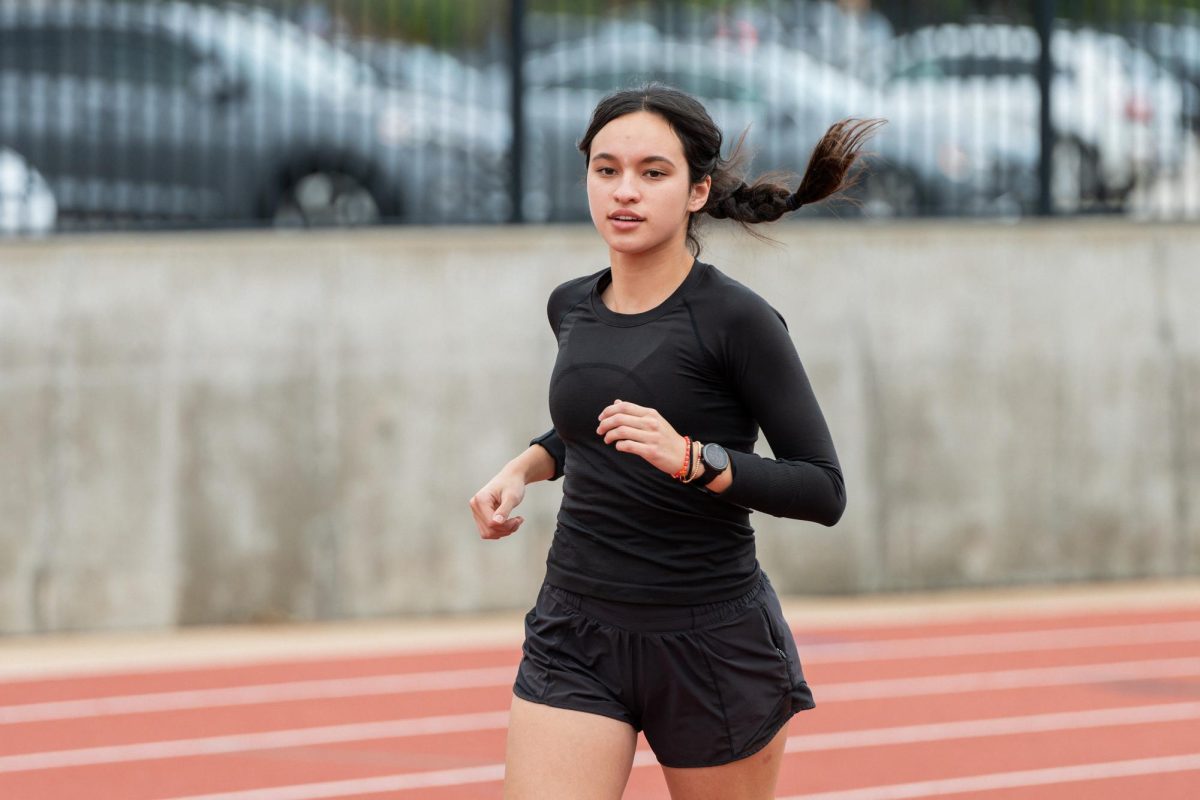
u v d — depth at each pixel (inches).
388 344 816.3
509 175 852.0
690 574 255.6
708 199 272.8
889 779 512.4
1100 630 769.6
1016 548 880.3
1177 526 900.6
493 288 825.5
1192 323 903.7
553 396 261.9
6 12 810.8
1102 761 537.0
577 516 260.8
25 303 788.6
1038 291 886.4
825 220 872.9
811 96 892.0
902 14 902.4
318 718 603.2
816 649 727.7
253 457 803.4
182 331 799.7
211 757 545.6
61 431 787.4
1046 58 899.4
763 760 263.4
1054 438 885.8
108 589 788.6
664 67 879.7
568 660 258.4
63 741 571.2
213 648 742.5
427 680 669.9
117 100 820.6
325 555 807.7
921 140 899.4
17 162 808.9
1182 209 919.7
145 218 824.3
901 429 867.4
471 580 820.0
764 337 251.3
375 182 853.8
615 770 254.8
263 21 844.6
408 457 815.7
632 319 257.0
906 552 866.8
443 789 502.6
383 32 855.7
